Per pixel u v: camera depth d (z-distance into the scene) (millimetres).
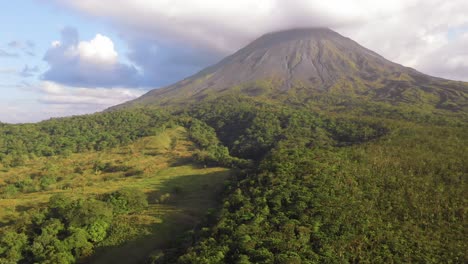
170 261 47500
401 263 39188
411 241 43594
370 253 41156
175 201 81875
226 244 44188
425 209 50406
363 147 79562
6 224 69938
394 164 65812
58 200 72625
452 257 40094
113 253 57031
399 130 95125
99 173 116000
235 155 127938
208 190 89500
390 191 55844
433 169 62594
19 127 172750
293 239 43406
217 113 198875
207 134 166125
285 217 48719
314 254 40281
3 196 90750
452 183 57594
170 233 63062
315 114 157625
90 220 63000
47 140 158375
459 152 70188
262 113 166000
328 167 64938
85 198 78062
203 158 119812
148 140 157000
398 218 48812
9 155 136000
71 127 180875
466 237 44000
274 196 55219
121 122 193500
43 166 125438
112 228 64250
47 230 60031
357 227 45938
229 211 56000
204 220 58781
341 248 41781
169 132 172375
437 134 86188
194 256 42438
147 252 56750
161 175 108500
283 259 38312
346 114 154375
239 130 158875
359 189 56406
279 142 114750
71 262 54094
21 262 55156
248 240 43469
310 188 56594
